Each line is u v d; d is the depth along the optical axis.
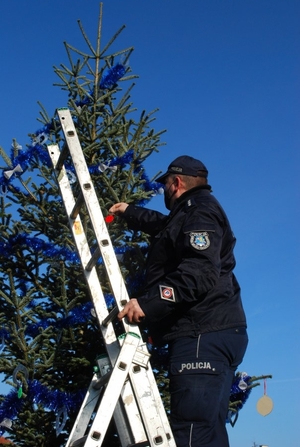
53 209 6.00
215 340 3.25
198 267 3.15
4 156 5.93
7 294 5.74
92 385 3.36
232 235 3.56
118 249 5.61
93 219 3.28
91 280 3.54
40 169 6.04
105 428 2.76
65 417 5.08
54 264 5.69
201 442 3.02
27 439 5.38
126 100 6.38
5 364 5.29
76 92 6.48
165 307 3.10
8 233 5.77
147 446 2.96
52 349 5.42
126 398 3.07
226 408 3.22
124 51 6.39
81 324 5.65
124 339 2.95
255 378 5.59
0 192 5.84
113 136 6.27
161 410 2.95
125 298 3.18
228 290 3.39
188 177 3.83
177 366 3.22
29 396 5.16
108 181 5.86
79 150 3.46
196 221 3.31
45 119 6.36
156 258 3.52
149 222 4.48
